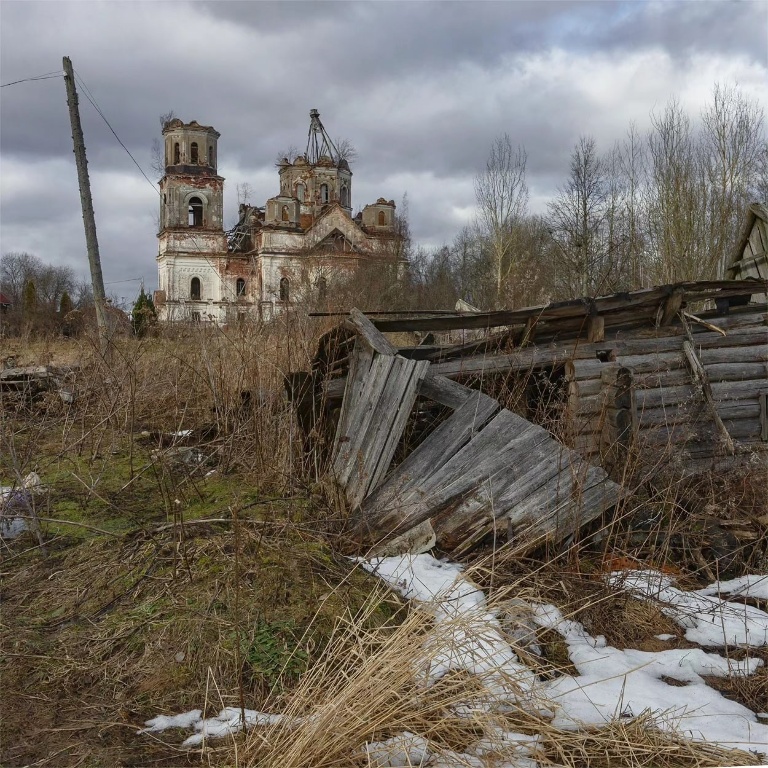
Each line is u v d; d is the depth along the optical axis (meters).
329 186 60.56
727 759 3.43
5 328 18.95
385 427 6.32
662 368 7.28
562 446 5.92
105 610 4.76
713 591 5.53
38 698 3.89
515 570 5.48
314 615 4.45
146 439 9.02
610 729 3.63
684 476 6.74
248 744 3.37
